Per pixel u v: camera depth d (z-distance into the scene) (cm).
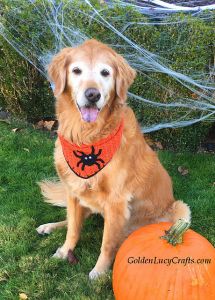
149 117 162
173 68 151
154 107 160
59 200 127
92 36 150
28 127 182
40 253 109
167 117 161
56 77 97
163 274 83
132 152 102
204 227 125
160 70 150
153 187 111
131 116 104
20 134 172
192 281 82
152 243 87
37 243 114
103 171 99
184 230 86
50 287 98
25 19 158
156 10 154
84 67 92
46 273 102
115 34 149
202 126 163
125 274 87
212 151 174
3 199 132
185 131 164
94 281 100
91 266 107
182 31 146
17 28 162
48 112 183
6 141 165
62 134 101
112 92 96
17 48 165
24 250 110
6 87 178
